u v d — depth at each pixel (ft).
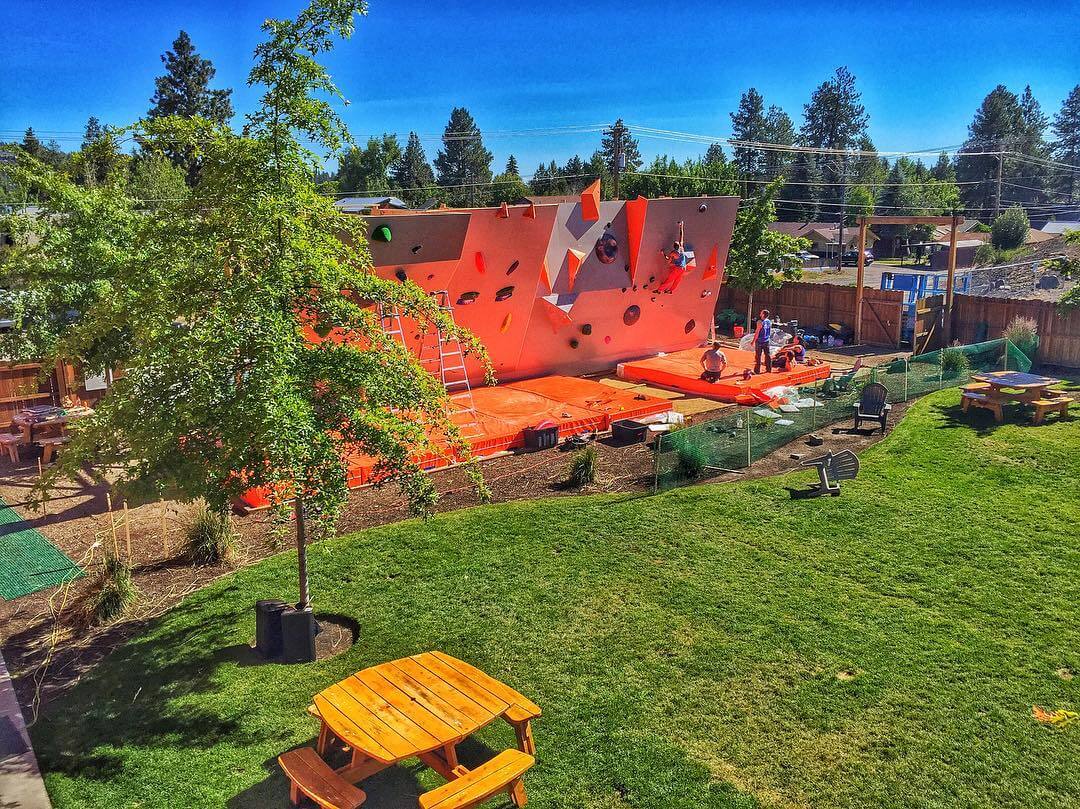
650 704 23.29
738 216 91.76
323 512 23.11
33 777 20.65
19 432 52.08
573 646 26.61
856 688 23.85
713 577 31.35
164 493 24.11
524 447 50.49
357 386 24.11
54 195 38.19
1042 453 45.19
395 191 255.50
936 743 21.34
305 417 21.94
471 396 56.34
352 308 25.07
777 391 59.31
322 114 24.61
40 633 28.35
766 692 23.80
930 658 25.35
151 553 34.91
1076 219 334.85
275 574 32.40
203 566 33.47
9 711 23.70
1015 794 19.42
